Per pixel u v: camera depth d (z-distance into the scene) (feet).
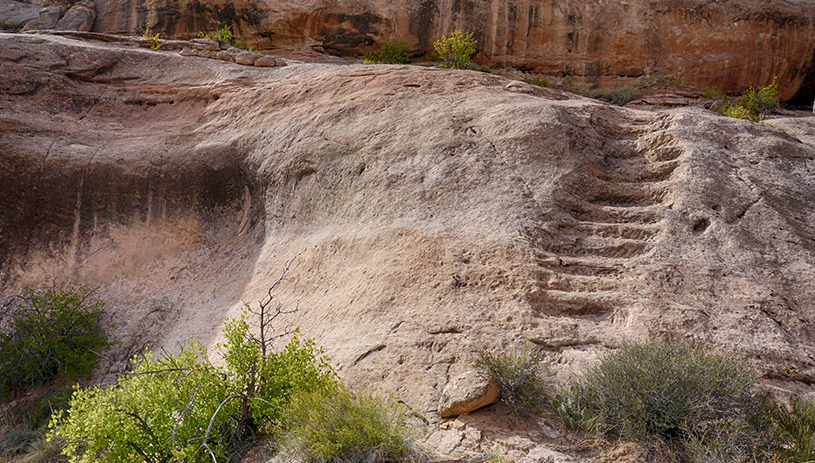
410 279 22.95
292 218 33.58
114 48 48.42
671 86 79.15
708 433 13.41
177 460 14.56
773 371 18.45
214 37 71.92
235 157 38.78
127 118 44.01
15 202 35.19
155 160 38.34
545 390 16.60
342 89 39.93
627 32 82.64
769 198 27.91
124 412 15.33
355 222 29.09
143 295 33.55
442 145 30.86
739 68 84.84
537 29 82.53
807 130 44.80
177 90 45.88
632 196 28.99
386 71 41.06
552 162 29.22
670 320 20.44
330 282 26.73
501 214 26.07
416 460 13.47
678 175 29.30
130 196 37.14
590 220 27.68
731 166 30.32
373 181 30.37
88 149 38.40
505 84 39.63
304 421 14.62
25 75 42.09
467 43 72.64
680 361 14.88
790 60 85.35
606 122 34.58
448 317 20.35
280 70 47.26
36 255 34.73
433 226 25.96
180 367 16.90
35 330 29.35
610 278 23.26
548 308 21.29
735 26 84.48
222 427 16.39
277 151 36.52
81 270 34.68
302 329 24.67
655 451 13.39
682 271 23.30
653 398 13.98
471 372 16.53
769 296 22.13
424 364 18.40
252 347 17.04
